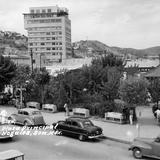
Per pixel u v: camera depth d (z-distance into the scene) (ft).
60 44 637.30
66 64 266.16
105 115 93.20
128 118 90.53
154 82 94.48
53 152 60.85
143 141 56.59
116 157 57.57
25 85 127.65
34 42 647.15
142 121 91.71
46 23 640.58
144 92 86.22
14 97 137.28
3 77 133.18
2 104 136.67
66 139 72.38
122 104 92.68
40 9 642.63
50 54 641.40
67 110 104.53
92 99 107.76
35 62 288.30
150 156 55.47
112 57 154.51
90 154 59.57
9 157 38.75
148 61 223.30
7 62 135.95
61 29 635.66
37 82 131.03
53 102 116.98
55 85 117.19
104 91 99.81
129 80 87.51
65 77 114.62
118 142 69.72
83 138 70.44
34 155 58.44
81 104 110.01
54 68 219.82
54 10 636.48
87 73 119.14
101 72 118.73
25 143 68.28
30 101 125.80
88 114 99.66
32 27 646.33
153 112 101.04
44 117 101.50
